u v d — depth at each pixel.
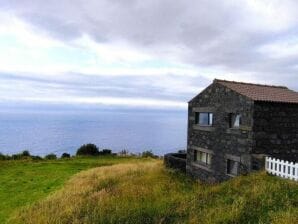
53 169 29.92
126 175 23.75
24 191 21.97
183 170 26.12
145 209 15.52
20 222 15.47
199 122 24.47
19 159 36.50
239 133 19.48
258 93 20.31
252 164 18.31
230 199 14.92
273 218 11.98
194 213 14.20
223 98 21.16
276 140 19.00
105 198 17.70
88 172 25.86
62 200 18.00
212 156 22.25
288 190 14.42
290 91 23.48
